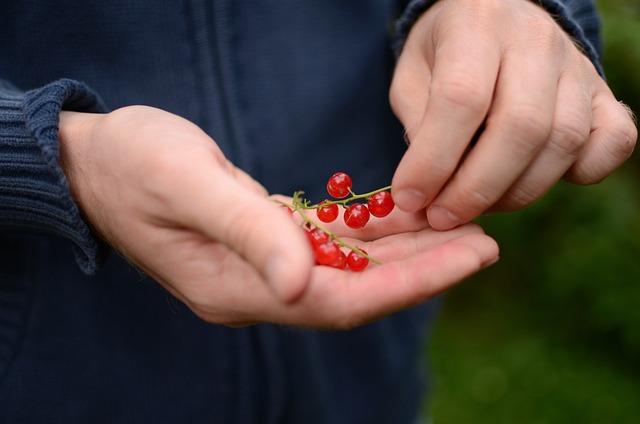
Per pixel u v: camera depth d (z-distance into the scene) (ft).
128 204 0.97
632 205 2.56
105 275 1.26
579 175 1.06
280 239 0.86
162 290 1.27
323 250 1.03
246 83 1.28
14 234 1.19
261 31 1.28
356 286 0.94
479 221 2.78
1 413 1.24
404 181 1.01
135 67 1.24
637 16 2.38
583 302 2.84
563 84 1.00
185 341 1.29
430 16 1.13
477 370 2.81
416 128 1.09
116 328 1.28
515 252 2.91
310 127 1.34
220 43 1.25
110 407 1.29
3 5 1.19
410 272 0.95
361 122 1.39
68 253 1.24
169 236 0.97
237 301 0.98
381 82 1.40
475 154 0.99
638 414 2.53
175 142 0.95
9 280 1.23
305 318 0.97
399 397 1.52
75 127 1.03
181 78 1.25
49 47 1.22
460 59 0.97
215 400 1.32
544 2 1.12
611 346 2.83
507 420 2.60
